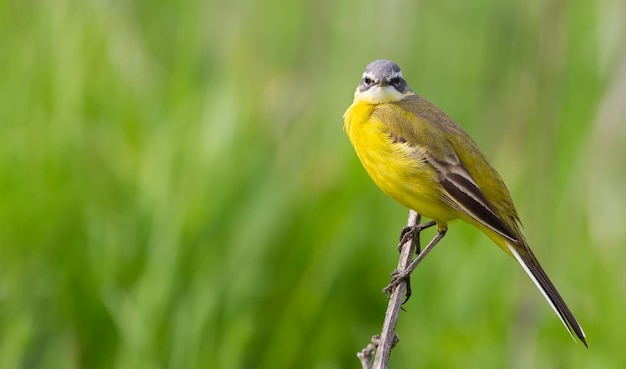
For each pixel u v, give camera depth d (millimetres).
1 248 11352
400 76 10695
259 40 14047
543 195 12992
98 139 12375
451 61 15656
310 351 11281
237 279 11258
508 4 14820
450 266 12617
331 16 13992
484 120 14609
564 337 12125
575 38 15797
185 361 10625
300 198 12125
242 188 11812
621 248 13414
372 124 10195
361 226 12289
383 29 14062
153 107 12797
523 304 11516
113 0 13406
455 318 12086
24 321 10742
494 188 10008
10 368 10555
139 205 11609
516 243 9672
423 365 11438
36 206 11570
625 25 13688
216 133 11969
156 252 11234
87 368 11000
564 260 12938
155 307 10781
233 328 10875
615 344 12039
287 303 11602
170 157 11859
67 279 11273
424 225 10234
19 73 12617
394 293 9227
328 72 13852
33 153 11945
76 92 12484
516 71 14570
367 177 12547
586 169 13664
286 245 11891
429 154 9898
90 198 11922
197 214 11352
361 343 11539
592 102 15102
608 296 12617
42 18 12852
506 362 11352
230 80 12469
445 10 15797
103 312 11141
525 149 13523
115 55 13109
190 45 12977
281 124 12766
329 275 11750
